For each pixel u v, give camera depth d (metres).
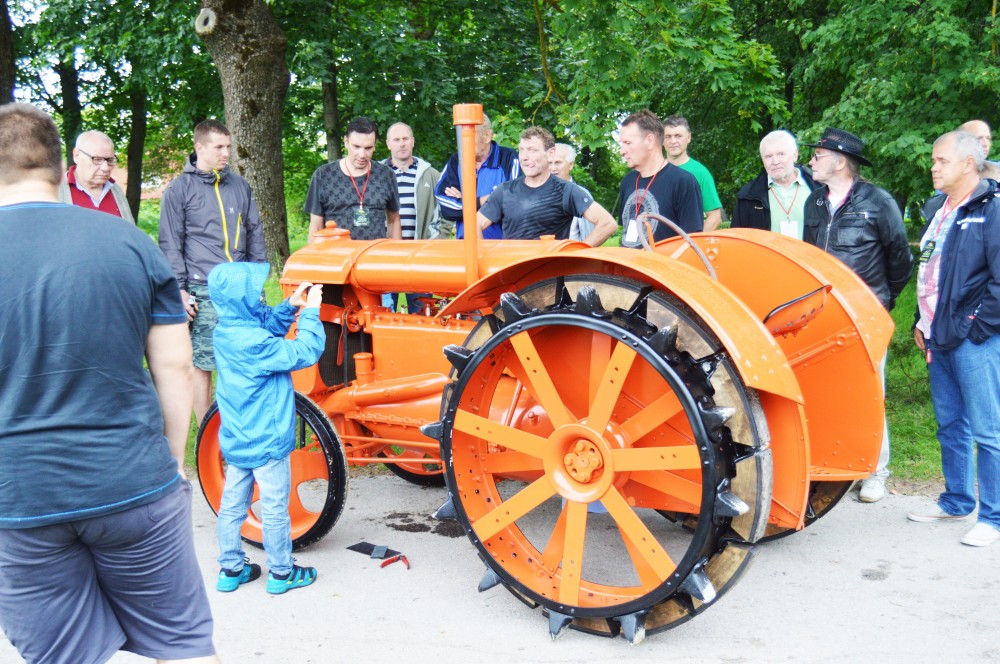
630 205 4.38
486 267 3.36
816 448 3.29
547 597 2.84
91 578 1.96
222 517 3.18
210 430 3.67
